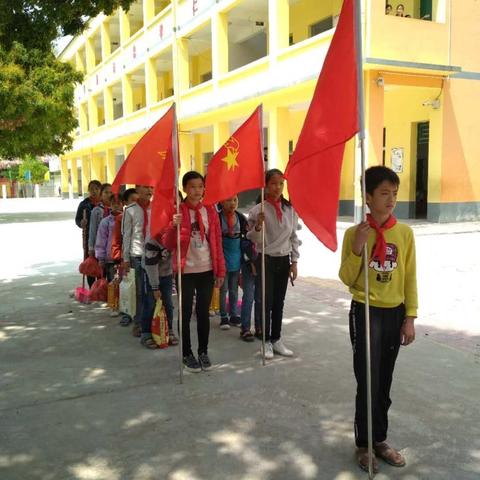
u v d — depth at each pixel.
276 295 5.09
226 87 19.84
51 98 18.45
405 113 16.70
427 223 15.42
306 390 4.30
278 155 17.44
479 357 4.96
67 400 4.18
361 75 3.03
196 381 4.53
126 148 31.89
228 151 4.77
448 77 15.05
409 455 3.32
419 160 17.02
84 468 3.23
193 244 4.70
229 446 3.46
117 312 6.64
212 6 20.22
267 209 5.05
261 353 5.22
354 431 3.53
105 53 33.25
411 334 3.19
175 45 23.38
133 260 5.77
